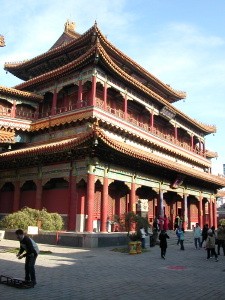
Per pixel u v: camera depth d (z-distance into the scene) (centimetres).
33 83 4725
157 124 5684
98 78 4056
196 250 3138
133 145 4478
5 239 3353
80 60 4003
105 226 3353
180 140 6406
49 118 4319
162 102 5209
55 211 3728
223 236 2711
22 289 1316
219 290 1408
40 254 2397
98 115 3866
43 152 3462
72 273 1695
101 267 1923
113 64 4022
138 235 3139
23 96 4550
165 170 4384
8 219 3194
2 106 4475
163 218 4241
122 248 2894
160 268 1975
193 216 5922
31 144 4506
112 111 4516
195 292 1353
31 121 4569
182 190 5084
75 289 1339
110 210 3912
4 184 4341
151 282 1537
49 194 3862
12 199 4319
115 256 2461
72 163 3497
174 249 3200
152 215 4691
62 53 4775
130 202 3828
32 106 4691
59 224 3253
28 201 4081
